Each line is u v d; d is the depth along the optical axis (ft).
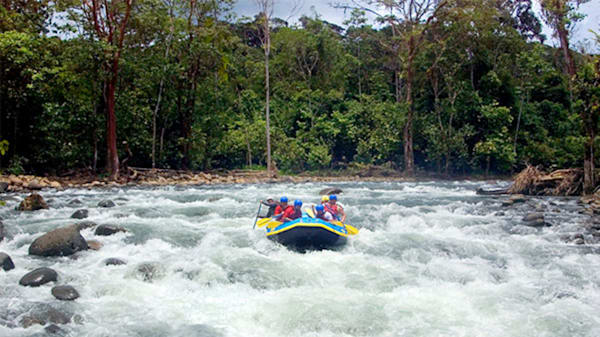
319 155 125.70
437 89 130.82
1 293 23.93
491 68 132.16
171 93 108.17
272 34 155.12
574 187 67.77
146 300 24.04
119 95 99.55
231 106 135.33
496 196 68.64
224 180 101.96
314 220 34.04
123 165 103.30
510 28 132.46
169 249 33.99
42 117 91.50
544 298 24.17
